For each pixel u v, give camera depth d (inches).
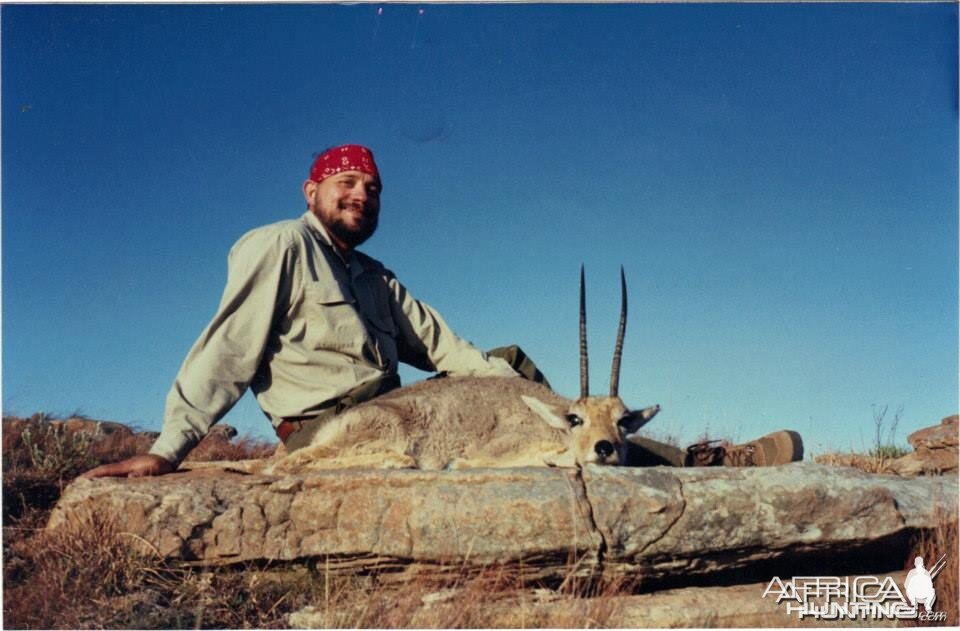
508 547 74.0
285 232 97.4
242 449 129.0
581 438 88.9
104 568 76.8
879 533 78.0
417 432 95.9
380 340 105.7
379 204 105.7
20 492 92.2
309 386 97.7
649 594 77.2
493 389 99.9
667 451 95.7
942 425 112.8
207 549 77.2
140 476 86.0
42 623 72.2
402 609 72.0
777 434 93.5
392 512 75.0
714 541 75.5
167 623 72.4
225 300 94.3
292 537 76.5
